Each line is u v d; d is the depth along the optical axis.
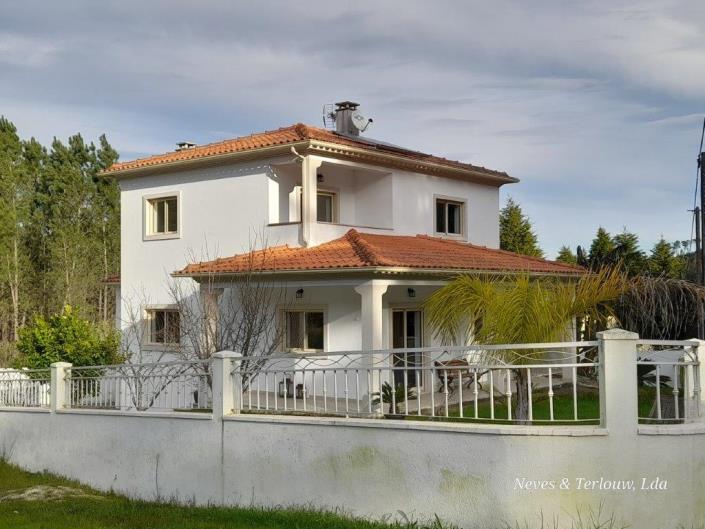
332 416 10.46
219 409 11.20
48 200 44.09
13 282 39.66
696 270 21.95
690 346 9.31
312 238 18.47
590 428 8.58
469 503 8.93
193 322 18.03
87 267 41.22
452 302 12.17
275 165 19.38
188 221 21.02
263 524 9.58
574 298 11.45
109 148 45.81
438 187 22.27
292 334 18.77
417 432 9.34
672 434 8.60
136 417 12.40
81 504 11.48
